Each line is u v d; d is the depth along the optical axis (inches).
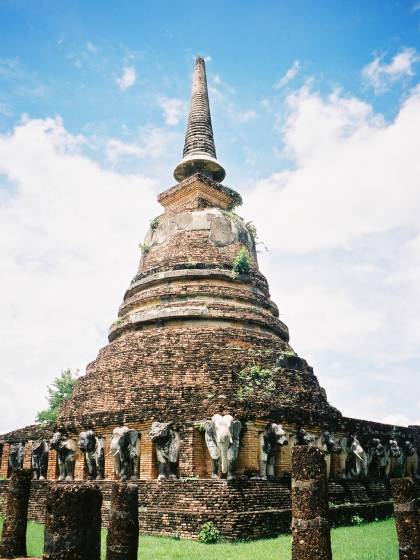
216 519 665.0
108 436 875.4
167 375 915.4
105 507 785.6
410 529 454.3
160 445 778.8
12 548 561.9
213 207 1282.0
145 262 1253.7
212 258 1159.0
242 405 783.1
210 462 781.9
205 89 1540.4
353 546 602.2
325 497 433.1
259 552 559.5
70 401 1021.2
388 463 1077.1
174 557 535.8
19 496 585.6
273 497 745.6
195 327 1019.3
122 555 453.4
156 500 737.0
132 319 1091.9
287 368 976.3
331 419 948.0
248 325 1065.5
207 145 1438.2
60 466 904.9
